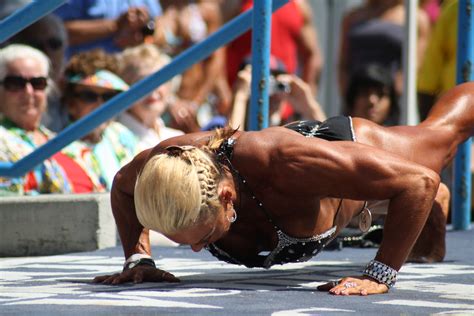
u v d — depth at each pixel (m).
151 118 15.66
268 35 11.63
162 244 13.32
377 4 20.30
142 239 9.09
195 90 19.69
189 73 19.59
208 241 7.89
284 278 9.36
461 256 11.39
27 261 11.29
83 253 12.17
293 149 7.99
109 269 10.34
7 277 9.55
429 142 9.45
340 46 20.72
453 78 18.44
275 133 8.18
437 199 10.73
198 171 7.64
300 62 20.06
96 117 12.16
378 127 9.30
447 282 9.06
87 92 15.12
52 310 7.13
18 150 13.77
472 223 16.27
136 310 7.12
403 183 8.07
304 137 8.16
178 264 10.77
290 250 8.53
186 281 9.05
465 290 8.49
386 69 19.91
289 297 7.93
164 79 12.02
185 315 6.90
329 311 7.16
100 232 12.58
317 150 7.97
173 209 7.52
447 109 9.84
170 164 7.59
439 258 10.80
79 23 17.11
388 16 20.14
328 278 9.38
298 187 8.05
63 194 13.12
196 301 7.64
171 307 7.29
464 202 14.65
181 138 8.39
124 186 8.88
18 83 13.97
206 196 7.61
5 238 12.83
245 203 8.20
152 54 15.71
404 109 16.42
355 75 18.69
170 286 8.62
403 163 8.11
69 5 17.16
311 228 8.48
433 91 18.77
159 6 19.12
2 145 13.72
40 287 8.57
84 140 14.93
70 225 12.63
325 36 23.03
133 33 17.08
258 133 8.21
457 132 9.73
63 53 15.85
